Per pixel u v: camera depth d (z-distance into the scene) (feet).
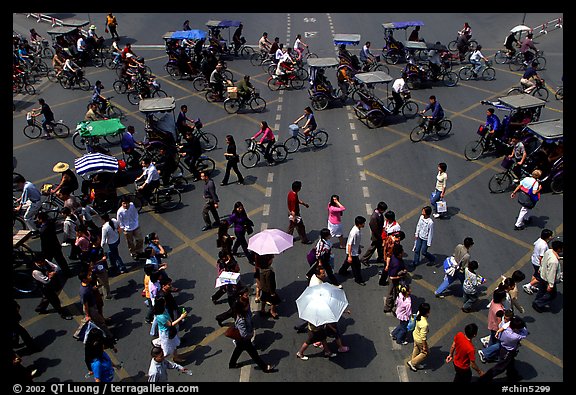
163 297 36.50
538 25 114.93
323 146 70.64
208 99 85.97
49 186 55.47
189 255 50.39
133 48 110.11
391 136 73.00
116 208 56.59
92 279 38.17
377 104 74.38
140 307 43.75
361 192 59.41
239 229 47.60
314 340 36.70
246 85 79.25
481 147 66.80
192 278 47.24
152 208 58.34
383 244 45.19
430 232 45.16
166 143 62.44
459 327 40.75
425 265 47.85
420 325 34.83
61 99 86.84
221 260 42.91
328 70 98.68
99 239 48.52
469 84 90.02
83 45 99.45
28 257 48.34
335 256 49.24
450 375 36.60
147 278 40.40
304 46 98.58
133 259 49.90
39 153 70.13
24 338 39.04
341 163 66.08
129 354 39.01
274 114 80.53
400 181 61.57
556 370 36.65
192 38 89.45
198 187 62.13
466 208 56.13
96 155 54.24
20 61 93.20
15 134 75.20
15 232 53.42
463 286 41.14
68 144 72.59
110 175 54.85
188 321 42.11
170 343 36.06
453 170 63.77
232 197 59.36
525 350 38.42
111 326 41.70
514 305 38.06
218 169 65.46
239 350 36.22
